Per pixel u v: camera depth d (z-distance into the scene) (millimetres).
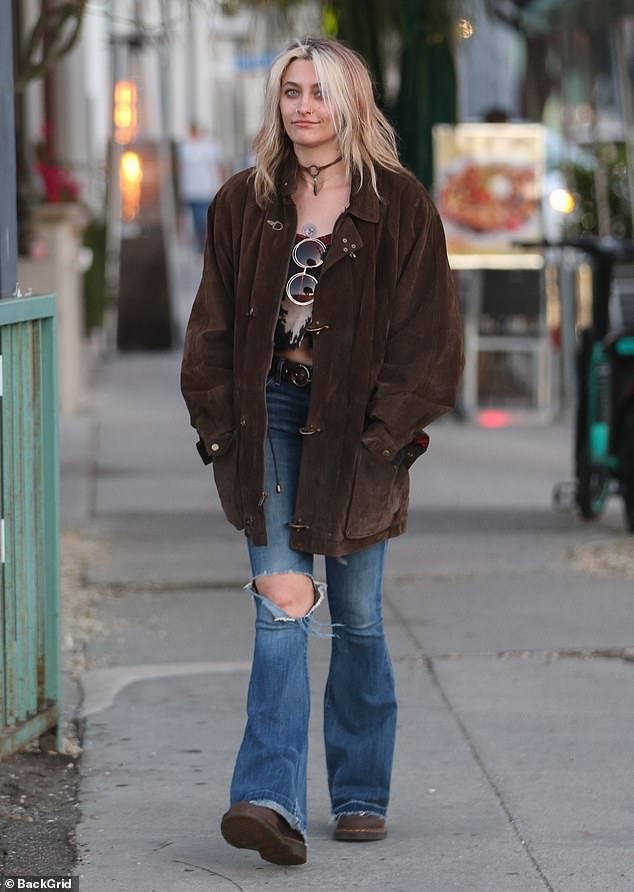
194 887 5836
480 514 13930
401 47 14102
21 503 6941
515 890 5820
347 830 6297
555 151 22406
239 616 10188
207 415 5863
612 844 6293
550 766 7238
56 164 20547
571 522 13516
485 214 20078
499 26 24203
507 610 10227
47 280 19438
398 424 5762
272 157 5863
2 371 6633
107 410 20172
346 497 5758
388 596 10688
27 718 7137
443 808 6703
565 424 20094
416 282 5840
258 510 5777
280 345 5812
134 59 27578
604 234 19703
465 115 27281
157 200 27062
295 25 14633
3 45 7164
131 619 10102
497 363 20453
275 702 5832
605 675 8727
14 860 6109
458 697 8328
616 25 17828
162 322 26484
